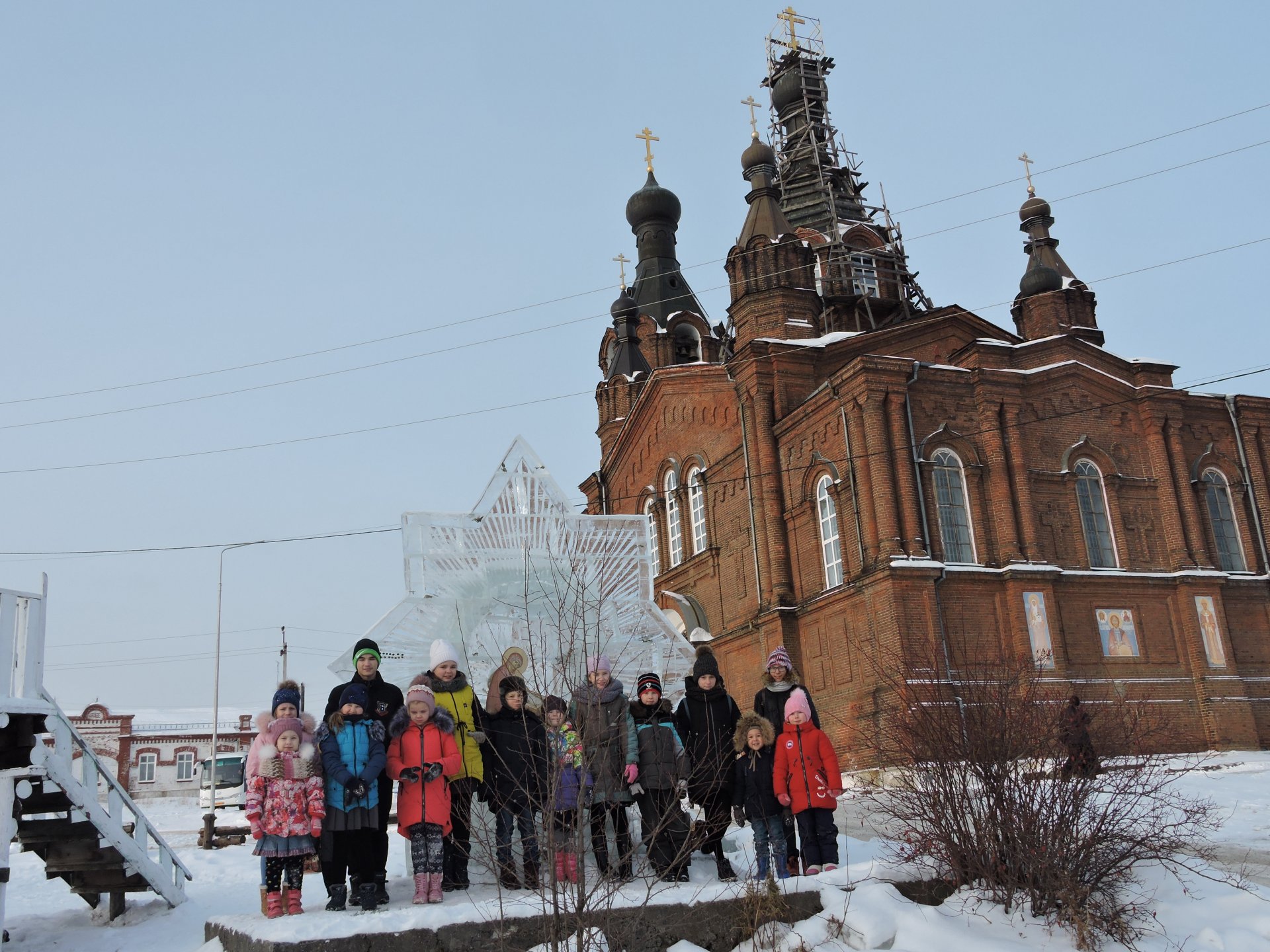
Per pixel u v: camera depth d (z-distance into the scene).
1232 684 31.67
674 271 52.03
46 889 16.14
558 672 12.12
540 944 8.80
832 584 31.69
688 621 36.56
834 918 9.43
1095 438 33.06
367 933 8.59
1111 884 9.94
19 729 11.69
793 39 50.06
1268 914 9.70
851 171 47.53
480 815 10.58
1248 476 34.91
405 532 13.59
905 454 30.00
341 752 10.00
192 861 18.48
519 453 14.36
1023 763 10.33
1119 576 31.55
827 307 40.97
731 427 37.09
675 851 10.99
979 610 29.53
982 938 9.20
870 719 12.86
